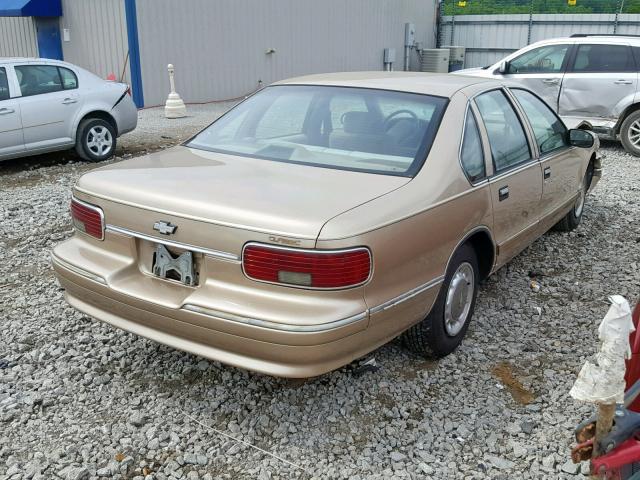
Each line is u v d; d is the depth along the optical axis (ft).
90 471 9.66
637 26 67.26
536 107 16.69
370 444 10.37
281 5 60.80
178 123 44.83
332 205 9.87
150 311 10.43
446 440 10.52
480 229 12.67
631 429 7.36
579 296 16.15
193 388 11.80
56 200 24.40
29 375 12.15
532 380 12.28
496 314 15.05
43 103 29.53
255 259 9.45
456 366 12.66
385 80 13.97
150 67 50.90
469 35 79.15
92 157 31.86
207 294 9.89
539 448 10.34
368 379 12.11
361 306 9.61
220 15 55.42
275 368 9.58
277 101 14.03
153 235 10.41
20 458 9.95
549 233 21.04
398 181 11.03
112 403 11.35
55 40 53.47
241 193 10.30
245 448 10.26
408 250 10.39
